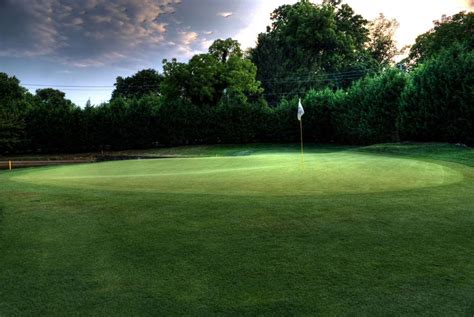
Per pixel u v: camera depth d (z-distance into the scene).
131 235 4.85
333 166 11.28
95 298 3.11
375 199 6.41
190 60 43.50
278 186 7.88
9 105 40.34
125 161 17.92
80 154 35.34
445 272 3.45
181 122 37.50
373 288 3.15
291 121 36.03
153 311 2.87
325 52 61.31
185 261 3.90
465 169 10.46
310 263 3.75
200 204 6.36
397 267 3.58
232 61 44.19
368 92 27.81
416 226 4.87
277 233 4.74
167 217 5.64
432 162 12.57
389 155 17.30
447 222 5.02
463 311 2.75
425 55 45.81
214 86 44.97
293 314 2.77
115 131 36.44
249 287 3.24
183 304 2.97
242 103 39.06
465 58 19.80
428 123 21.39
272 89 56.03
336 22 63.94
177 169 12.86
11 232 5.17
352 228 4.85
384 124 26.30
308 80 53.91
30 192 8.16
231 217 5.52
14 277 3.61
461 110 19.47
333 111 32.78
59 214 6.11
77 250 4.35
